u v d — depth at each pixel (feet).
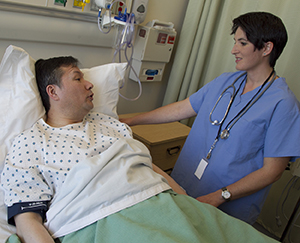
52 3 4.57
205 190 4.54
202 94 4.90
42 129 3.76
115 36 5.83
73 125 3.95
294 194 6.68
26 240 2.86
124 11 5.52
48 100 3.94
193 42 7.03
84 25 5.24
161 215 3.06
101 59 6.02
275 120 3.91
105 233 2.92
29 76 3.77
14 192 3.05
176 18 7.13
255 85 4.24
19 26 4.37
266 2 5.85
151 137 5.89
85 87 3.95
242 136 4.10
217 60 6.80
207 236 3.07
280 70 5.94
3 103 3.66
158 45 6.45
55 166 3.39
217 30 6.74
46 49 5.01
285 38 3.80
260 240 3.08
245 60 3.98
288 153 3.84
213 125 4.51
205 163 4.51
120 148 3.58
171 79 7.41
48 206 3.32
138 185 3.31
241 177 4.25
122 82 5.00
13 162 3.30
